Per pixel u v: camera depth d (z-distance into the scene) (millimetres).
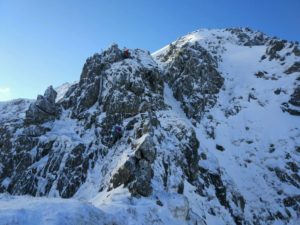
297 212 42781
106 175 35688
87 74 53344
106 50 55875
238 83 66688
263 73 67375
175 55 71375
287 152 49875
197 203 35438
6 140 45812
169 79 65125
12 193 38750
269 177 46938
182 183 34969
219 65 72188
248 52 78250
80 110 48625
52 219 19484
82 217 21031
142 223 24594
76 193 35812
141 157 31125
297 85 61156
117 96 46219
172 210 28375
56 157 40094
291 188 45188
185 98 59125
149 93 48188
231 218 38156
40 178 39000
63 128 46656
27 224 18484
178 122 43281
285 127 54438
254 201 43875
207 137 52000
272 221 41719
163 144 38000
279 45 73438
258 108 58719
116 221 23391
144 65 52875
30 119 47406
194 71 63375
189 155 39375
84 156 39438
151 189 29828
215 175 41812
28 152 43094
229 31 97000
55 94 51750
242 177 47062
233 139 53219
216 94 62781
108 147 41062
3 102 80812
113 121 44000
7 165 42812
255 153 50594
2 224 17656
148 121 38469
